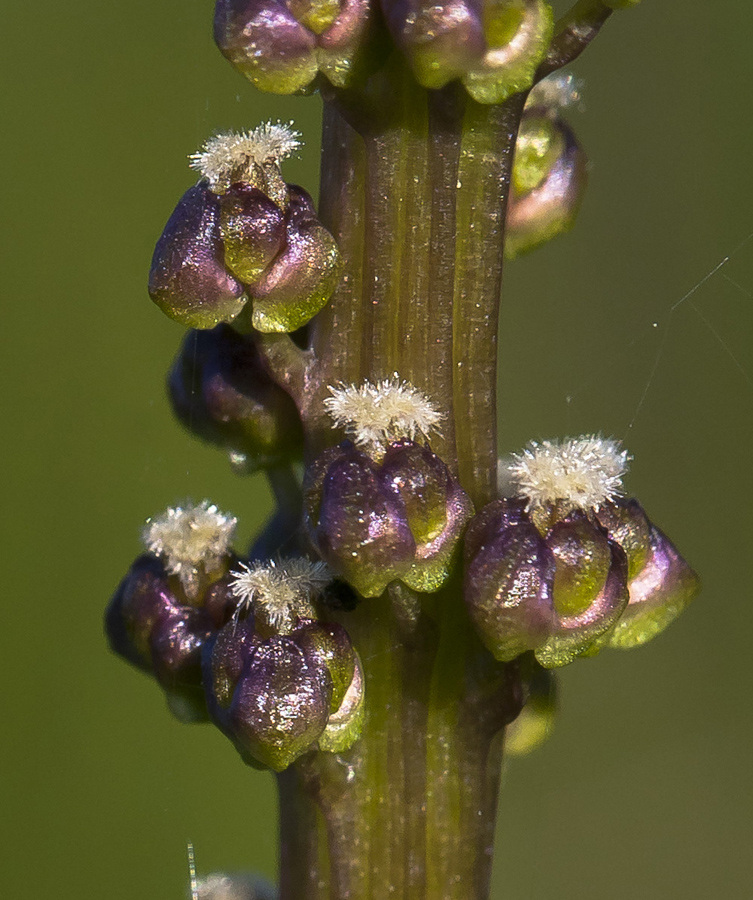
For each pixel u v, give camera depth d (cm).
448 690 7
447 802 7
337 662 7
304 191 7
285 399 8
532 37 7
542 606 7
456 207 7
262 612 7
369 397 7
